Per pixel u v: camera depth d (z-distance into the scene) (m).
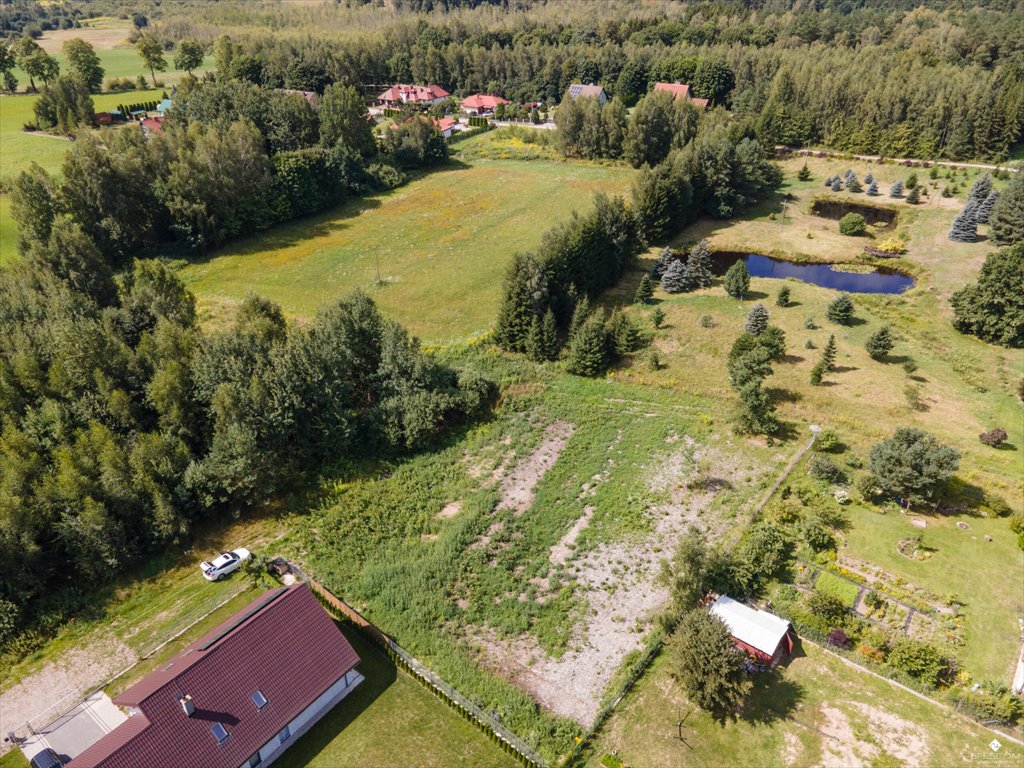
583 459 50.97
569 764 29.86
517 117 151.25
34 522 37.97
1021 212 80.81
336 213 103.12
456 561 41.28
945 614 36.50
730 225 97.38
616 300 76.31
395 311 73.88
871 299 73.69
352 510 45.62
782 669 34.03
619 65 160.62
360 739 31.08
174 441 44.41
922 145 112.75
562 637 36.28
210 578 40.19
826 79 120.62
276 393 46.72
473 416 56.25
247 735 29.02
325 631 33.06
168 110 107.00
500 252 88.25
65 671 34.75
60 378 45.09
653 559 41.31
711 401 57.19
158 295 57.31
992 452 49.03
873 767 29.58
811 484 46.59
